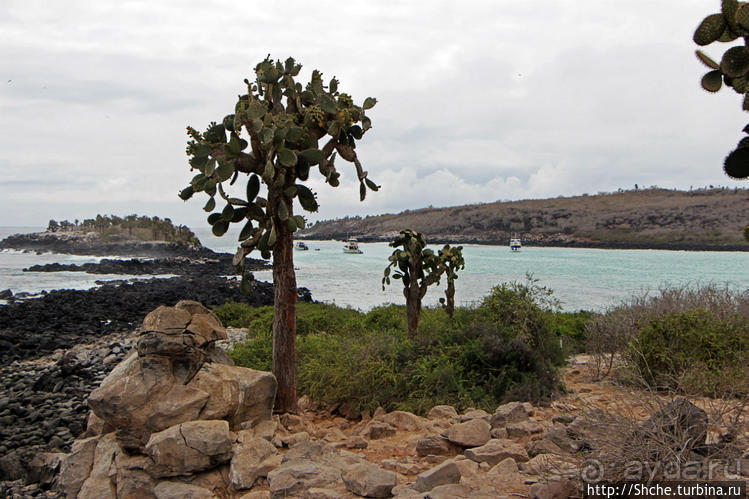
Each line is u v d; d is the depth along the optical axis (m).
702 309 8.24
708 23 2.34
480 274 53.47
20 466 6.56
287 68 7.02
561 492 3.74
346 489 4.29
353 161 7.46
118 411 5.09
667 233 144.50
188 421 5.19
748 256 101.62
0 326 19.91
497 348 7.82
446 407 6.77
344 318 15.69
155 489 4.76
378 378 7.43
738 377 6.41
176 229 130.12
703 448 3.75
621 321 9.93
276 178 6.57
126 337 18.53
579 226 170.38
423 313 13.69
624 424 3.72
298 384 8.01
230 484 4.86
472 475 4.51
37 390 10.51
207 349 6.13
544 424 5.99
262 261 80.81
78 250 102.06
